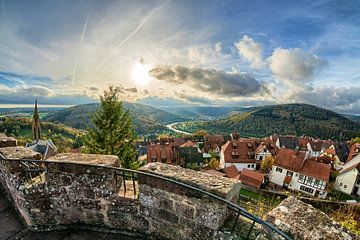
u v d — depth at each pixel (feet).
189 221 7.91
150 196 8.62
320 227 6.21
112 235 9.07
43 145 109.91
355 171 100.27
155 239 8.75
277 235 6.41
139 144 189.47
